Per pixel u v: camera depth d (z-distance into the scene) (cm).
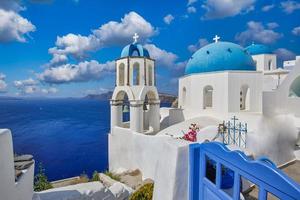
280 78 2453
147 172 1423
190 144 548
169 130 1645
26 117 9438
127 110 2083
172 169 548
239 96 1778
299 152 905
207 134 1162
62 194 658
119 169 1709
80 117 9300
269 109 1048
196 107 1973
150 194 837
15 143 4769
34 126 6981
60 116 9594
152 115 2036
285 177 307
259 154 789
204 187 520
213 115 1823
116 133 1789
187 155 554
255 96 1817
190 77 2025
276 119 943
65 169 2964
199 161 539
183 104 2280
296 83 1006
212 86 1848
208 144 506
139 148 1522
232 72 1750
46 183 1180
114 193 847
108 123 7462
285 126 922
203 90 1928
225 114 1736
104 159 3400
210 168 533
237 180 409
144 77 1903
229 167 430
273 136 858
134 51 2022
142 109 1844
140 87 1858
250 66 1927
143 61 1892
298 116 963
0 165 403
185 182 555
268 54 3133
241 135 1062
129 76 1880
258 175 354
